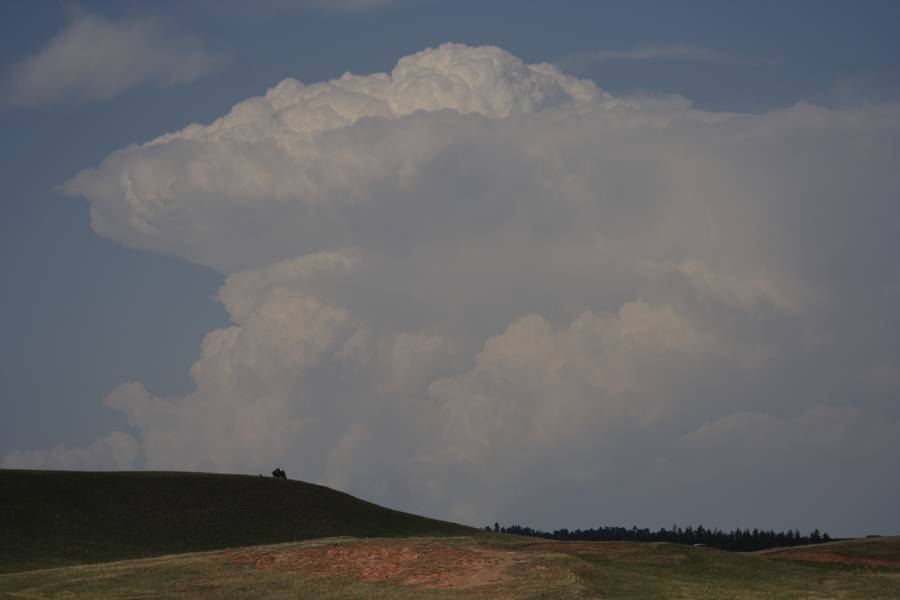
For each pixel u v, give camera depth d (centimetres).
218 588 18475
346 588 18388
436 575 19512
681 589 18575
